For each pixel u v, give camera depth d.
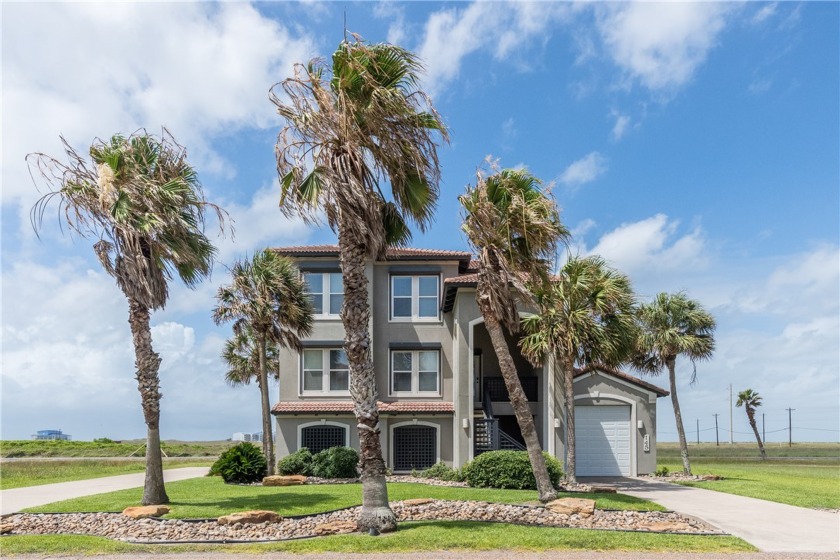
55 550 12.90
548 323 23.33
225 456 25.41
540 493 17.28
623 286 23.88
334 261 31.28
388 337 30.86
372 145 15.02
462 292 27.41
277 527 14.69
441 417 29.53
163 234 17.98
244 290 27.73
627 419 29.84
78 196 17.48
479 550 12.53
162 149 18.89
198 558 12.16
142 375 18.05
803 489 23.28
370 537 13.48
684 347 29.75
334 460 26.55
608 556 12.09
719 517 16.23
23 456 60.72
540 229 17.89
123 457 60.19
